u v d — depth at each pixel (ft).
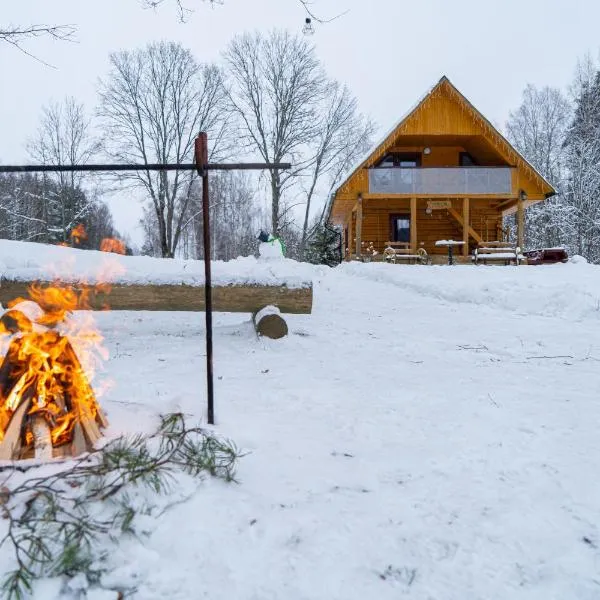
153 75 106.63
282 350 17.92
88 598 5.47
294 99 112.57
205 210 10.06
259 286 18.93
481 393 13.26
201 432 8.95
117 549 6.06
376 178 67.87
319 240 98.17
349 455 9.34
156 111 107.45
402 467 8.91
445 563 6.42
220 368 15.20
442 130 68.59
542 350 18.79
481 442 10.03
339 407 11.98
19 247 34.04
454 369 15.89
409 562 6.40
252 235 158.61
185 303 18.45
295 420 10.99
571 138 122.62
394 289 36.37
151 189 103.50
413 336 21.07
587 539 6.95
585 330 22.44
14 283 17.37
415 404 12.32
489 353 18.31
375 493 7.98
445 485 8.32
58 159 121.29
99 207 170.30
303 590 5.82
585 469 8.91
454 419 11.30
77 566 5.74
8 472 7.43
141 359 16.14
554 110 146.20
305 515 7.18
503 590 5.99
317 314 25.82
